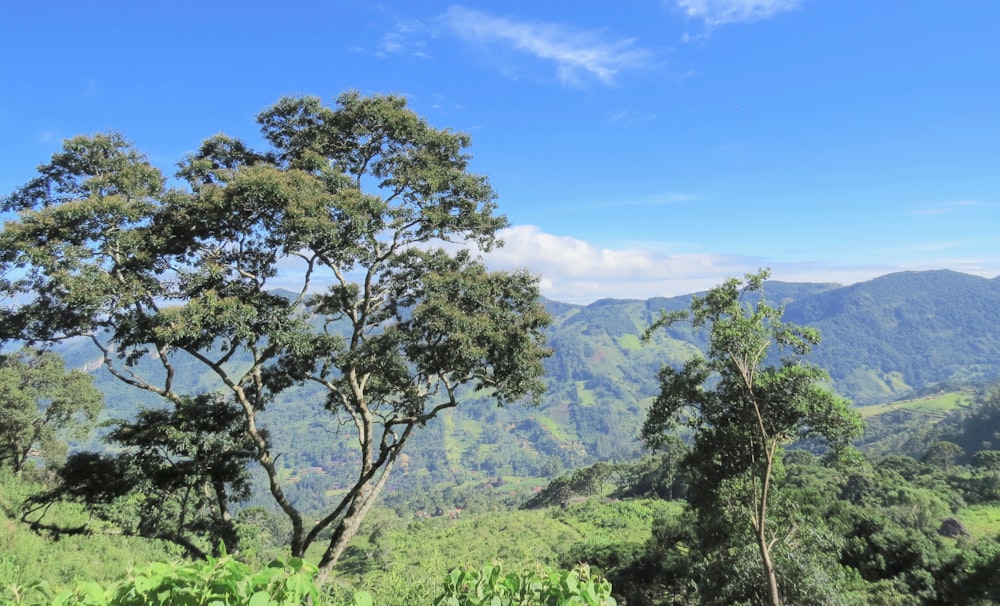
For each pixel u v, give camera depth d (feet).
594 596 9.39
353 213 37.68
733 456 51.08
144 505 51.34
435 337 44.09
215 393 51.60
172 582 7.37
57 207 34.86
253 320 37.40
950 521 123.03
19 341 39.73
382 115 45.34
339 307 52.01
